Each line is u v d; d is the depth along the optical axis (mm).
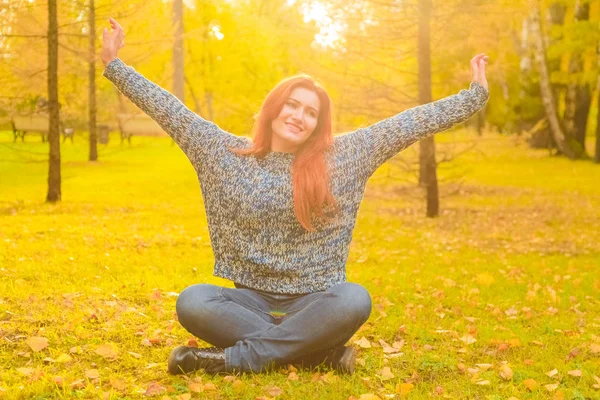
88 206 13977
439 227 11969
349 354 3402
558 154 29312
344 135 3527
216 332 3357
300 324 3285
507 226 12117
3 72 16641
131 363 3543
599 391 3281
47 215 12078
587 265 7848
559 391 3133
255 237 3393
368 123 12828
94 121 24391
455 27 12531
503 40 22938
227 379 3184
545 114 31484
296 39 13039
